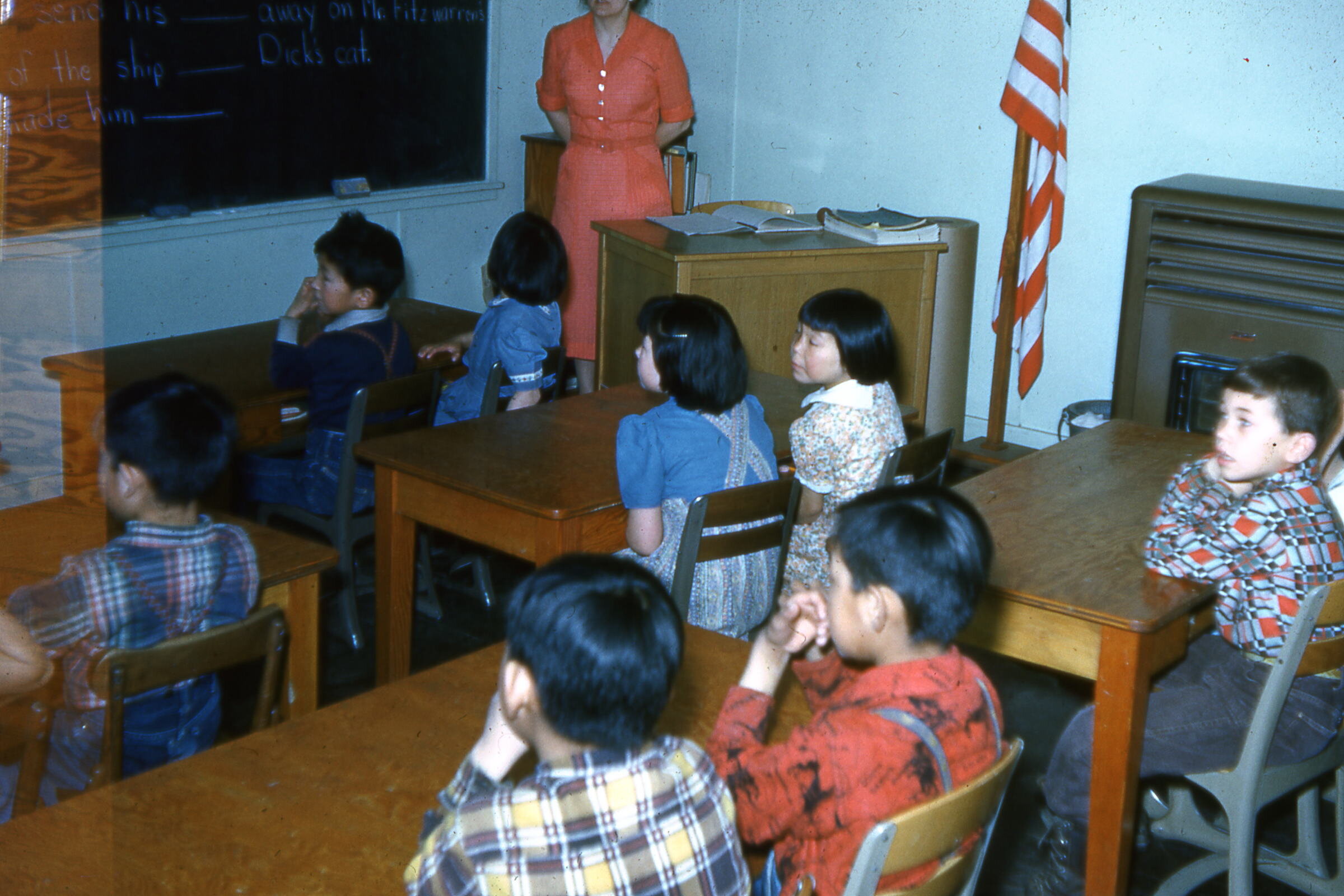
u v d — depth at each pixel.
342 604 3.10
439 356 3.55
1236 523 1.95
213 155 4.22
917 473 2.54
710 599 2.33
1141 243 3.71
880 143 4.62
